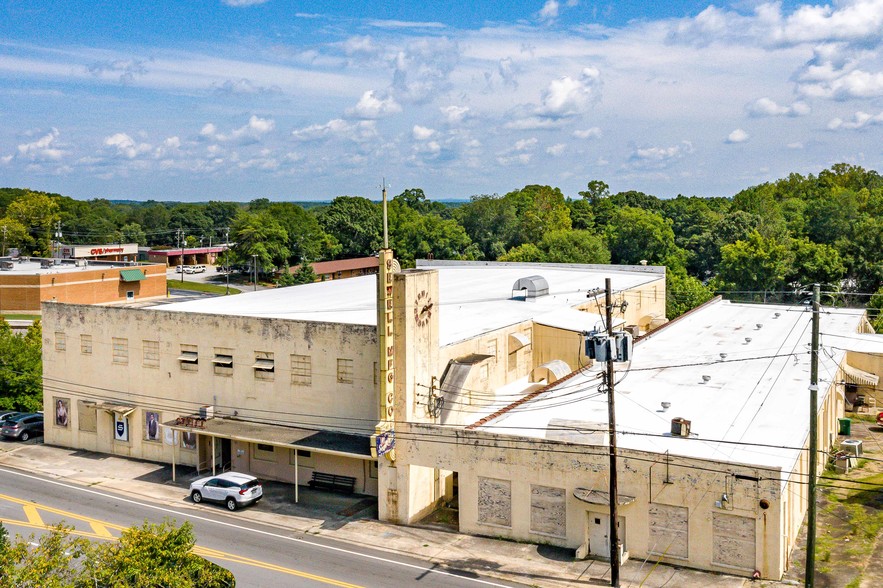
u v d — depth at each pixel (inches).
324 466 1612.9
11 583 765.3
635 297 2588.6
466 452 1336.1
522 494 1293.1
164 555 853.8
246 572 1190.9
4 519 1433.3
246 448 1695.4
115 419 1861.5
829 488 1483.8
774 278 3996.1
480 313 1977.1
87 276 3666.3
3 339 2294.5
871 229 4146.2
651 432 1337.4
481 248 6274.6
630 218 5132.9
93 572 806.5
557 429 1310.3
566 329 1861.5
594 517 1235.2
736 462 1122.0
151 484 1646.2
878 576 1119.0
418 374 1423.5
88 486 1638.8
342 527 1392.7
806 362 1875.0
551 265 3201.3
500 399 1674.5
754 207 5885.8
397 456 1396.4
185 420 1692.9
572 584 1129.4
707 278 5073.8
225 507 1503.4
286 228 6028.5
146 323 1788.9
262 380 1653.5
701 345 2114.9
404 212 7062.0
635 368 1836.9
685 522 1167.6
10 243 6013.8
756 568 1117.7
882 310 3208.7
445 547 1288.1
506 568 1194.6
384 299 1355.8
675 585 1109.1
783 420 1406.3
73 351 1907.0
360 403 1552.7
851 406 2066.9
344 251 6471.5
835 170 7175.2
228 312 1838.1
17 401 2203.5
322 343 1581.0
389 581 1155.9
